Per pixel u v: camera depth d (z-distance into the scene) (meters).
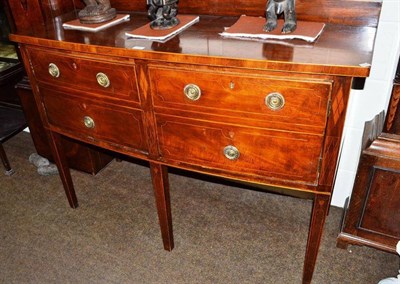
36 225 1.60
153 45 1.03
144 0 1.37
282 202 1.66
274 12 1.06
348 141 1.43
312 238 1.15
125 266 1.39
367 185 1.19
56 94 1.29
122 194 1.76
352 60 0.85
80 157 1.86
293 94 0.91
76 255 1.45
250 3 1.23
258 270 1.35
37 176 1.92
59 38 1.14
